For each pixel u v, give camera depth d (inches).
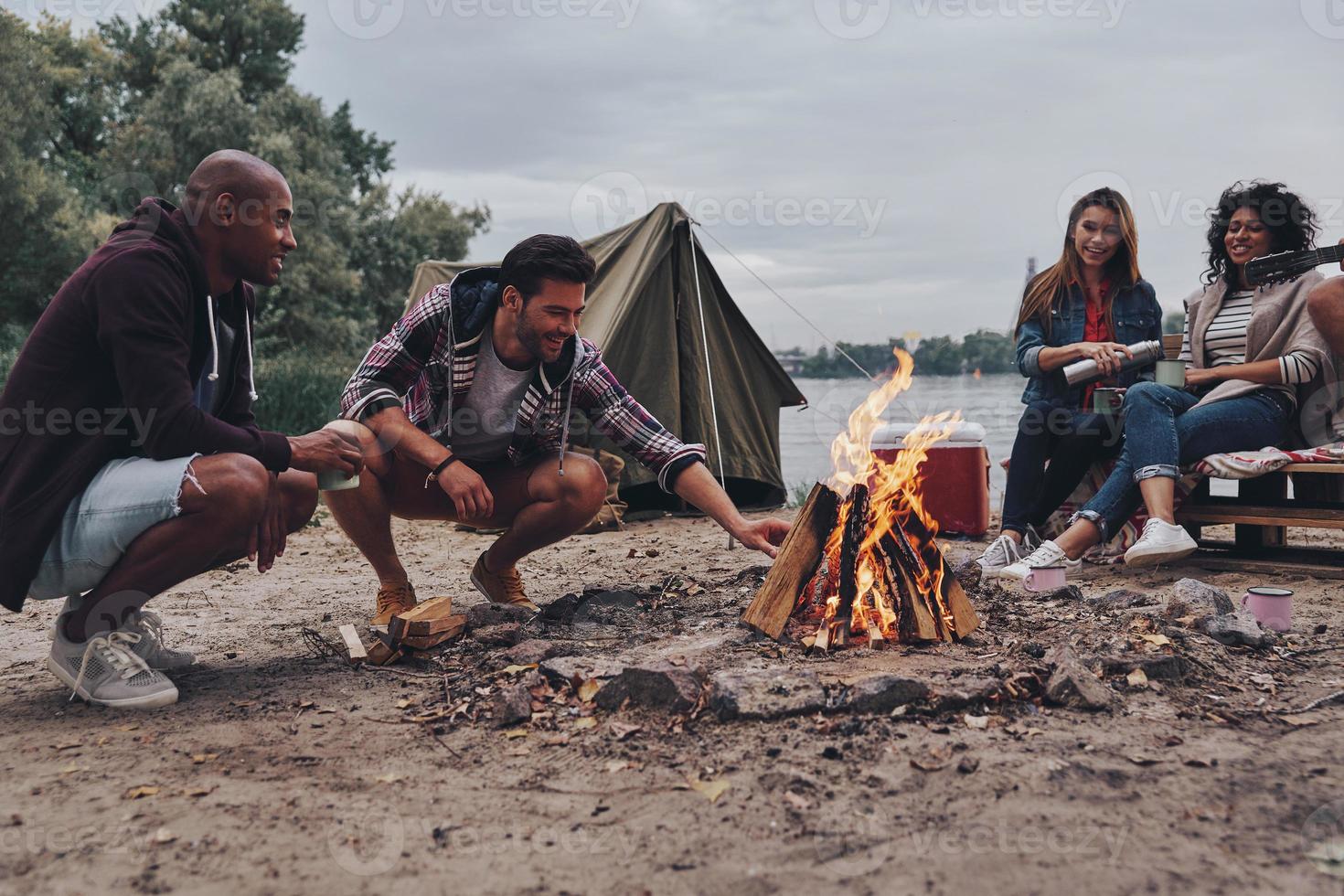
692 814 70.4
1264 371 165.3
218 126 1027.3
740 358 286.4
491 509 130.9
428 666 110.2
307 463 101.7
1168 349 169.6
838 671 97.3
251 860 64.5
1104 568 173.3
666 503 279.3
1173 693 94.6
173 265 95.8
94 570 96.8
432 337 123.6
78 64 1257.4
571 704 94.7
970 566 134.6
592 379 129.1
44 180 930.7
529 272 114.7
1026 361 181.3
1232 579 160.1
